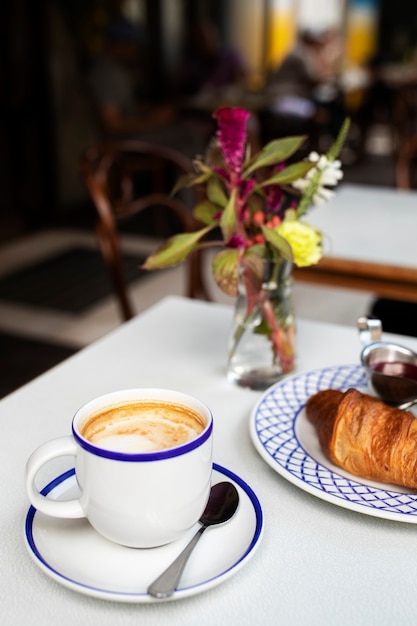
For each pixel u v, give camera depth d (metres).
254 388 0.86
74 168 4.91
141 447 0.54
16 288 3.34
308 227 0.80
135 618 0.51
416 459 0.63
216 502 0.61
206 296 1.70
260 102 5.32
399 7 9.90
